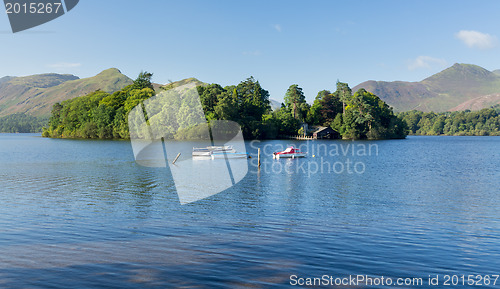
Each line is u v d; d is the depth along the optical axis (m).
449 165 51.66
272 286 11.37
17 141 125.50
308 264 13.15
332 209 22.27
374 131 146.00
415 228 18.00
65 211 21.31
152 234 16.75
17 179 34.94
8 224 18.34
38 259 13.44
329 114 164.88
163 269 12.59
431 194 27.72
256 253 14.25
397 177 38.03
